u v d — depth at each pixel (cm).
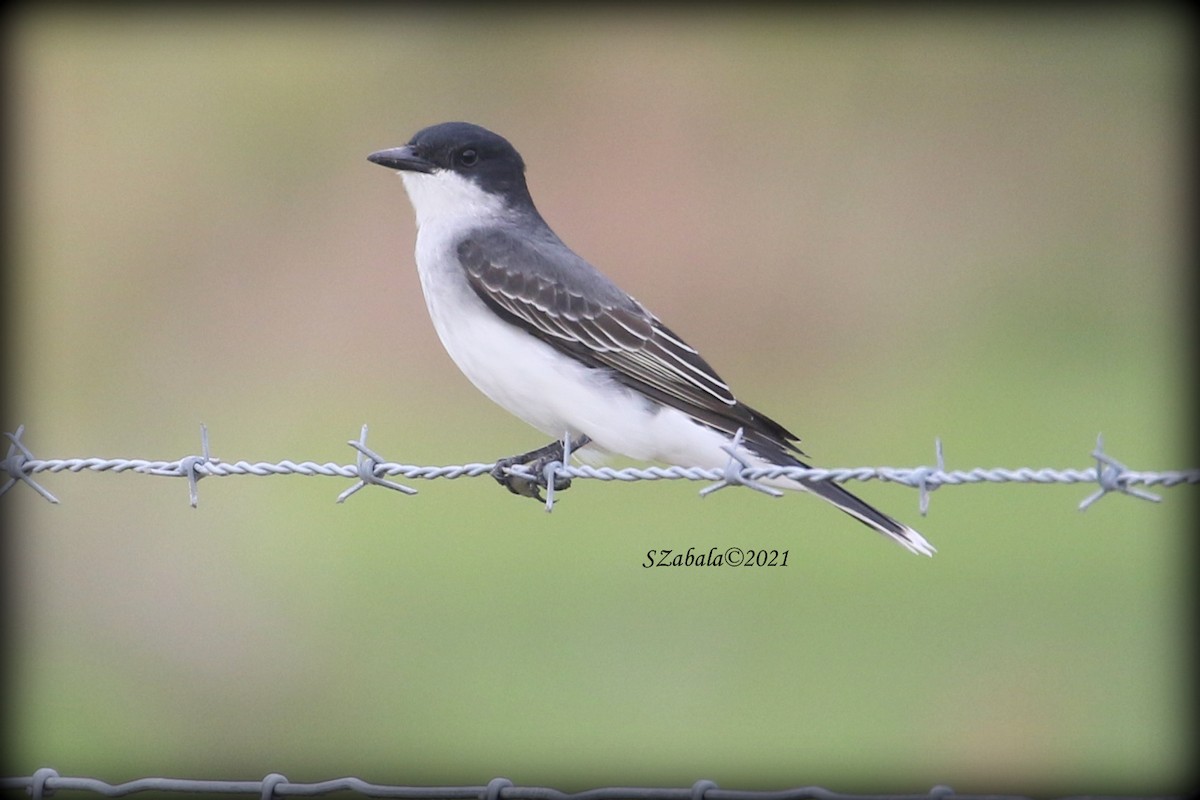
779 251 2006
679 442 809
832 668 1166
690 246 1988
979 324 1936
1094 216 2111
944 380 1786
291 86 2003
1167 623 1214
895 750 1060
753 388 1794
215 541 1394
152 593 1323
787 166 2086
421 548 1366
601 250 1998
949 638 1203
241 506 1438
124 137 1952
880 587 1261
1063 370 1802
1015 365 1828
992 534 1367
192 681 1229
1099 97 2180
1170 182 2103
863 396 1753
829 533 1347
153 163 1925
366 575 1320
